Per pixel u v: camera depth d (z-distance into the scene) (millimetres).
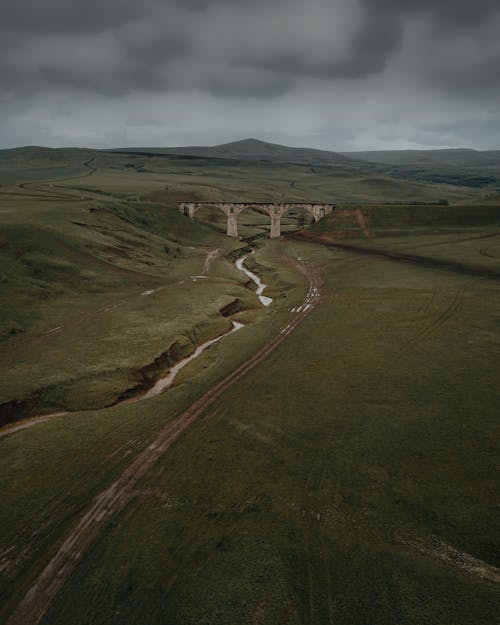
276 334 61375
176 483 30734
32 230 89875
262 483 30562
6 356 50906
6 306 63062
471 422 36719
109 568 23859
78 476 31578
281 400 42250
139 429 37594
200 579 23109
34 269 76812
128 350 53750
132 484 30719
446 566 23328
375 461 32500
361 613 21016
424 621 20453
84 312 67188
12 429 38750
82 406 42594
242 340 59312
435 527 26094
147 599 22062
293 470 31859
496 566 23203
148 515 27797
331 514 27500
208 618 21000
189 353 57031
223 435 36500
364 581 22688
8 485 30578
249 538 25734
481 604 21062
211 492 29797
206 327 64938
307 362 51094
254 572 23375
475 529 25719
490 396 40719
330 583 22672
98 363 49656
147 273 91250
